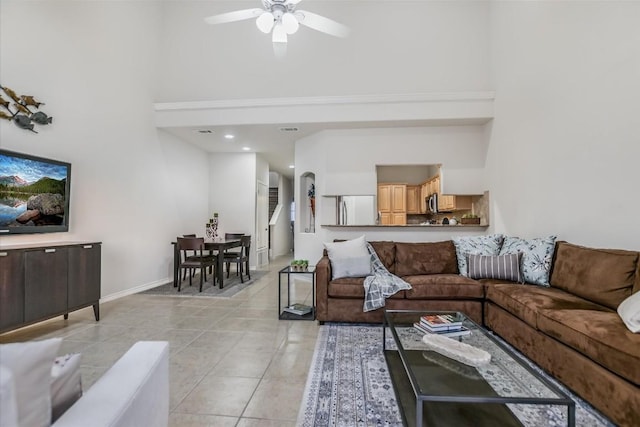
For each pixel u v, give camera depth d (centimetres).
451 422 162
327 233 518
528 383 153
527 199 374
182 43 532
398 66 502
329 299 329
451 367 174
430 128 505
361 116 478
